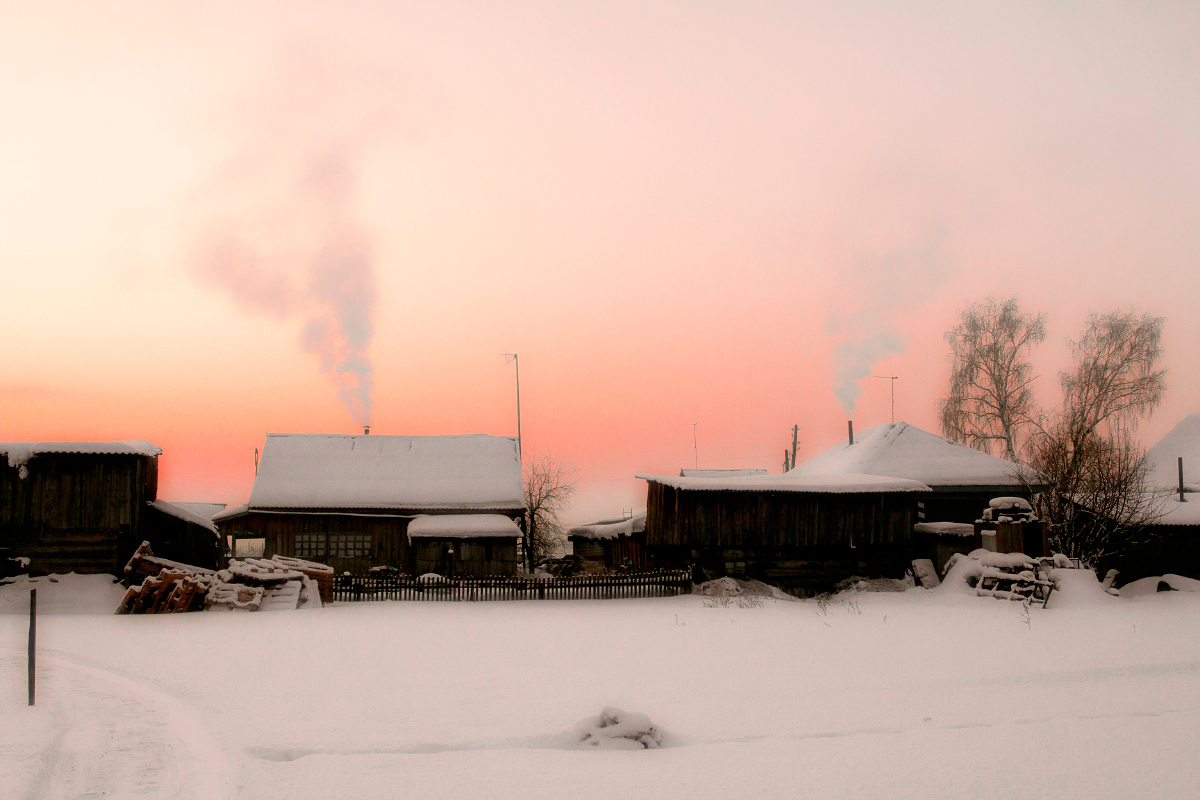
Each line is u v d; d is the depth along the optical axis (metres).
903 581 32.00
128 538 29.09
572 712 11.85
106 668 14.53
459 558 35.16
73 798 7.93
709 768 9.52
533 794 8.57
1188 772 9.53
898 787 8.96
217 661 15.39
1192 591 29.19
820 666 15.50
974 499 39.72
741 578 31.92
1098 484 30.83
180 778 8.62
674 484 31.97
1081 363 43.62
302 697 12.44
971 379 45.75
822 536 32.53
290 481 37.84
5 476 28.55
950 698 12.95
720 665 15.61
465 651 17.08
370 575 34.00
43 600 25.97
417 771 9.19
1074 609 24.84
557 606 27.59
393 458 40.12
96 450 28.80
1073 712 12.12
